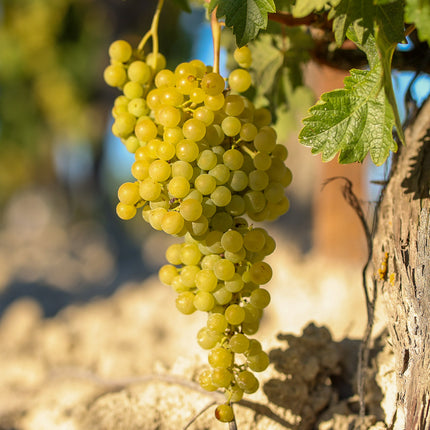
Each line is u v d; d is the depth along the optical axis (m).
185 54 3.24
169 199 0.56
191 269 0.57
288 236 2.86
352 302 1.07
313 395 0.66
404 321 0.58
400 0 0.54
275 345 0.68
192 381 0.67
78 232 4.19
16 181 4.68
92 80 3.52
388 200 0.62
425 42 0.64
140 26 3.27
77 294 2.23
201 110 0.56
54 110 3.61
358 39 0.56
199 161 0.55
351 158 0.55
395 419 0.59
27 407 0.85
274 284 1.38
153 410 0.67
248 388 0.56
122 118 0.59
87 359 1.01
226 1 0.56
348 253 1.47
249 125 0.57
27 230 5.29
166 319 1.18
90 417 0.71
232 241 0.55
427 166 0.61
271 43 0.68
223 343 0.57
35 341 1.20
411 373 0.57
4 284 2.50
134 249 3.50
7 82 3.46
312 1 0.56
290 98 0.72
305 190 3.05
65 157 4.77
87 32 3.35
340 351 0.69
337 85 1.19
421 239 0.59
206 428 0.65
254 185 0.57
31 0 3.24
